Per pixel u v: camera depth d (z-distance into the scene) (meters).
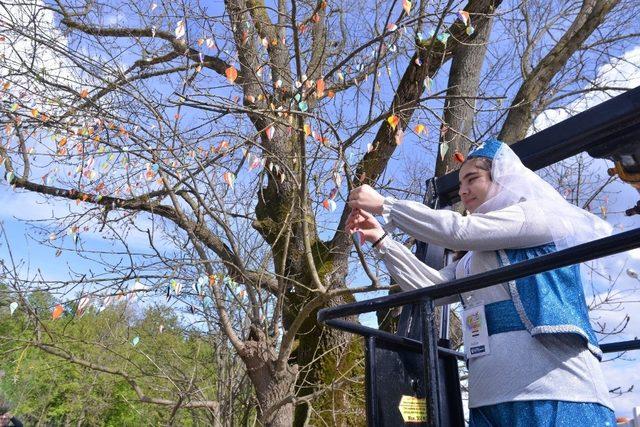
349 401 7.98
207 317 7.88
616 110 1.71
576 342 1.54
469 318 1.69
